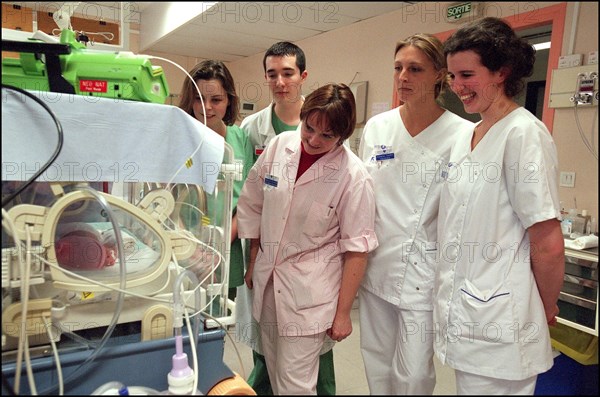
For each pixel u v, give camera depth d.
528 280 0.95
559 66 1.74
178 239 0.82
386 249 1.24
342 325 1.16
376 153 1.27
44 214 0.70
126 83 0.88
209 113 1.34
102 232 0.84
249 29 1.54
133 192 0.95
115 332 0.85
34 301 0.72
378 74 1.53
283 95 1.47
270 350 1.31
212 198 0.92
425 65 1.13
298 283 1.16
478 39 0.91
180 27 1.33
